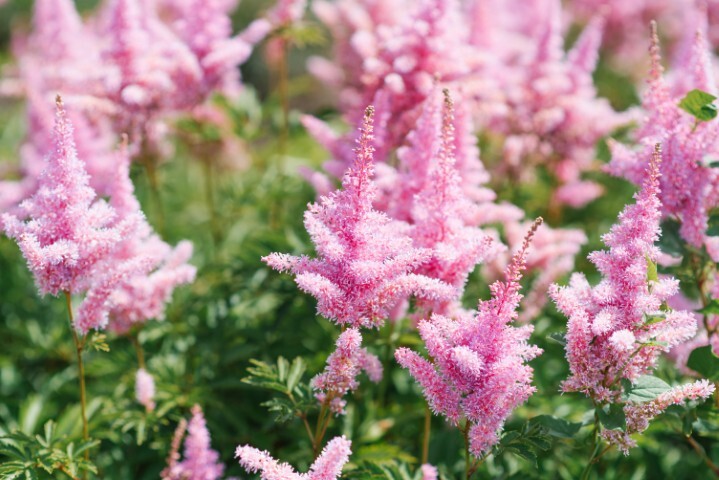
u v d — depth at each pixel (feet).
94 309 3.86
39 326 5.44
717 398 3.91
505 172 5.40
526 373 3.46
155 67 5.00
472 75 4.99
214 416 4.67
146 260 3.90
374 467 4.03
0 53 8.65
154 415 4.36
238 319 4.92
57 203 3.69
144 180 5.90
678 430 4.03
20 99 7.31
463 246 3.74
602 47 7.76
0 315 5.66
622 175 4.14
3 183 5.09
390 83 4.58
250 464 3.47
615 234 3.57
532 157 5.40
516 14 6.89
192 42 5.22
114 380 4.97
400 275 3.56
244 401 4.78
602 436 3.56
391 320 4.11
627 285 3.50
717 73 4.73
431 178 3.91
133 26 4.94
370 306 3.55
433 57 4.70
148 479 4.46
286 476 3.45
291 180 5.56
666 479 4.64
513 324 4.46
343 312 3.54
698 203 4.01
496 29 5.74
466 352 3.38
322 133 4.70
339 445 3.42
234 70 5.45
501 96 5.10
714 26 6.72
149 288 4.27
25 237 3.63
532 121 5.29
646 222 3.52
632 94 7.28
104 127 5.18
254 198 5.57
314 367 4.62
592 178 5.96
